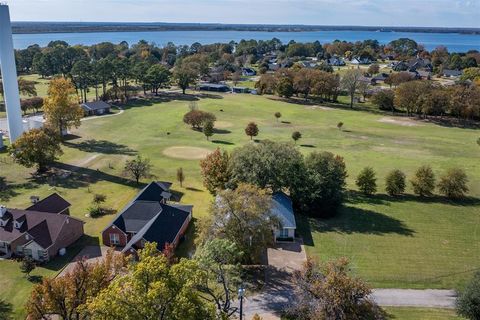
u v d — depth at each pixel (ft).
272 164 194.70
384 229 189.47
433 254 167.63
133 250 152.35
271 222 152.66
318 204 198.29
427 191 229.45
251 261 153.99
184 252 164.14
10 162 267.59
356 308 104.17
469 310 116.88
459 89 433.89
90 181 239.71
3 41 274.77
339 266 114.32
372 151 312.91
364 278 148.77
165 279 81.30
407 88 442.91
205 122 346.13
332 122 408.67
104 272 106.52
